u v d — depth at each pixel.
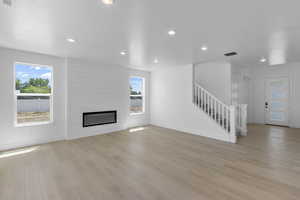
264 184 2.05
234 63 5.10
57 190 1.93
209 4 1.74
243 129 4.58
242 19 2.10
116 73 5.26
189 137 4.47
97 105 4.78
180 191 1.91
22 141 3.58
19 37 2.75
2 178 2.21
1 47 3.30
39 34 2.61
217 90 5.47
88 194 1.85
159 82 6.08
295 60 4.59
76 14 1.95
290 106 5.61
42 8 1.81
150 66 5.41
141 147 3.59
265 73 6.23
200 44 3.13
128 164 2.68
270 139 4.21
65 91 4.20
